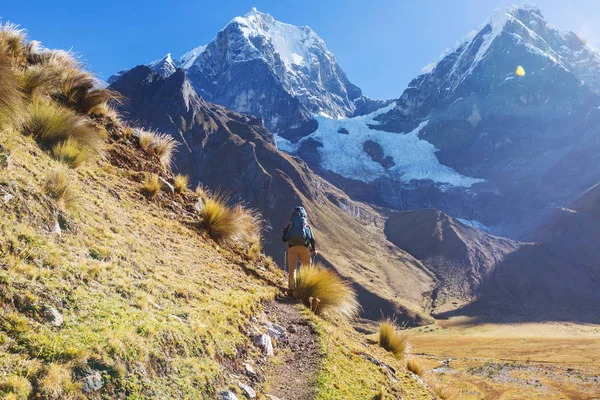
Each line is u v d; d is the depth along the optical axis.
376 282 176.75
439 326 146.12
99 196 6.82
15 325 3.18
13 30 8.75
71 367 3.10
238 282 7.21
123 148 9.57
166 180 9.88
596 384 60.22
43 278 3.84
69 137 7.07
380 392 5.37
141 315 4.16
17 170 5.00
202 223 8.99
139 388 3.33
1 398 2.61
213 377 4.05
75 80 9.33
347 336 8.01
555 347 105.62
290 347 5.95
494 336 127.75
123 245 5.61
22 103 6.36
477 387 58.72
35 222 4.50
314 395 4.68
